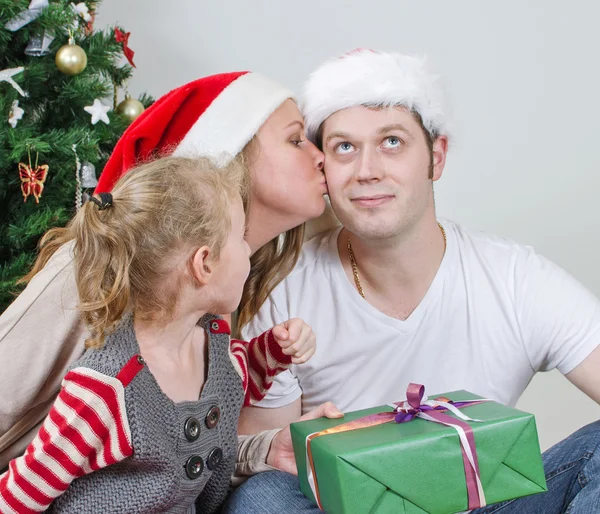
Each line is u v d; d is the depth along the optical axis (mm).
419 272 1420
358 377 1451
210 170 1107
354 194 1329
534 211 2627
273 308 1480
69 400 972
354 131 1327
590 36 2541
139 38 2834
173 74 2840
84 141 2072
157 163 1099
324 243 1528
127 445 980
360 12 2701
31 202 2125
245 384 1198
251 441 1297
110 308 1021
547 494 1254
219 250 1068
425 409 1128
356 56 1354
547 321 1396
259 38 2789
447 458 1027
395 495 1015
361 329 1445
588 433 1271
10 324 1104
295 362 1243
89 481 1024
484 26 2605
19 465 981
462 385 1435
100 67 2238
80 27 2209
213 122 1343
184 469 1045
